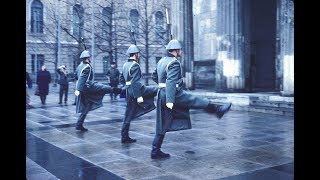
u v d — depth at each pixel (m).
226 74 13.32
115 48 25.80
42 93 15.64
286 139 6.94
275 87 14.91
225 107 5.26
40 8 33.16
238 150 6.00
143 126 8.91
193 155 5.66
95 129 8.55
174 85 5.08
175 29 16.12
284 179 4.27
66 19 30.20
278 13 14.05
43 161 5.34
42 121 10.06
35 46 32.84
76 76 8.18
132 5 32.03
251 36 15.27
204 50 17.58
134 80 6.39
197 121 9.68
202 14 17.62
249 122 9.40
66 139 7.21
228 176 4.43
